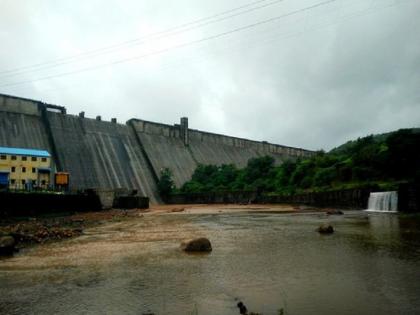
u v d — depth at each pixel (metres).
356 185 76.88
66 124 119.75
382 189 65.81
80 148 116.44
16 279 16.84
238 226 41.47
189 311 11.95
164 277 16.86
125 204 85.81
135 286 15.35
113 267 19.30
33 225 42.19
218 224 44.81
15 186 73.38
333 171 90.50
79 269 18.91
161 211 77.88
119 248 25.92
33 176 81.69
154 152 140.38
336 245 24.95
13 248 24.20
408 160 74.81
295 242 27.11
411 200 55.31
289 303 12.52
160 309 12.24
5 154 79.38
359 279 15.52
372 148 84.88
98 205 77.19
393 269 17.17
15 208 53.19
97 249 25.52
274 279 15.96
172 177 136.25
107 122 136.50
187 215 63.81
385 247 23.56
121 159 126.75
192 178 138.12
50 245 27.69
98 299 13.59
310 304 12.34
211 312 11.79
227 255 22.33
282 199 96.25
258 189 107.81
